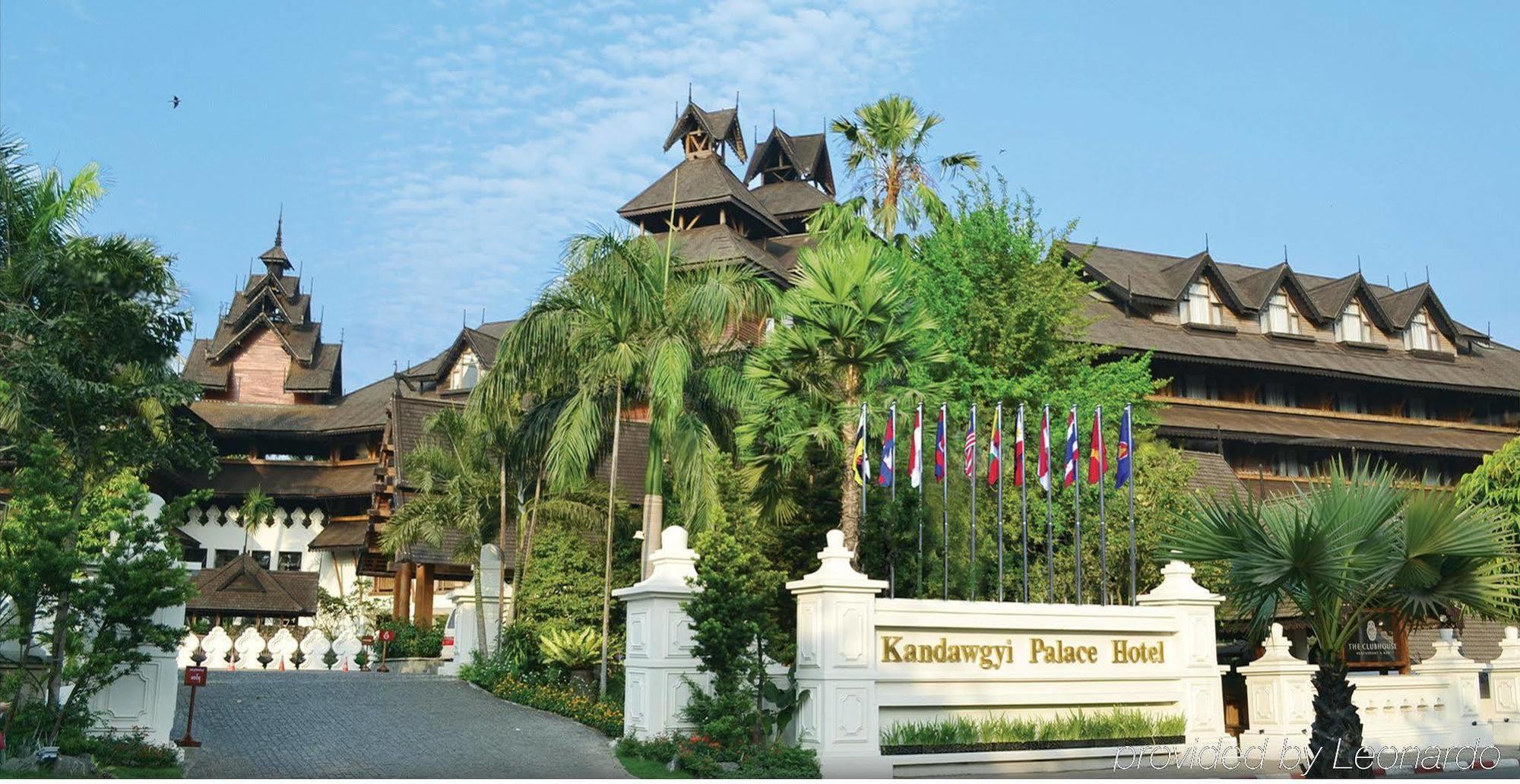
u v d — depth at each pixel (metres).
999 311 29.42
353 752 17.56
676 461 24.69
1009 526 26.66
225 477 67.00
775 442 24.03
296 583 52.09
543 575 28.48
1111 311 52.53
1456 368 58.59
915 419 22.22
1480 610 17.41
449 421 30.73
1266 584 16.59
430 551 42.41
